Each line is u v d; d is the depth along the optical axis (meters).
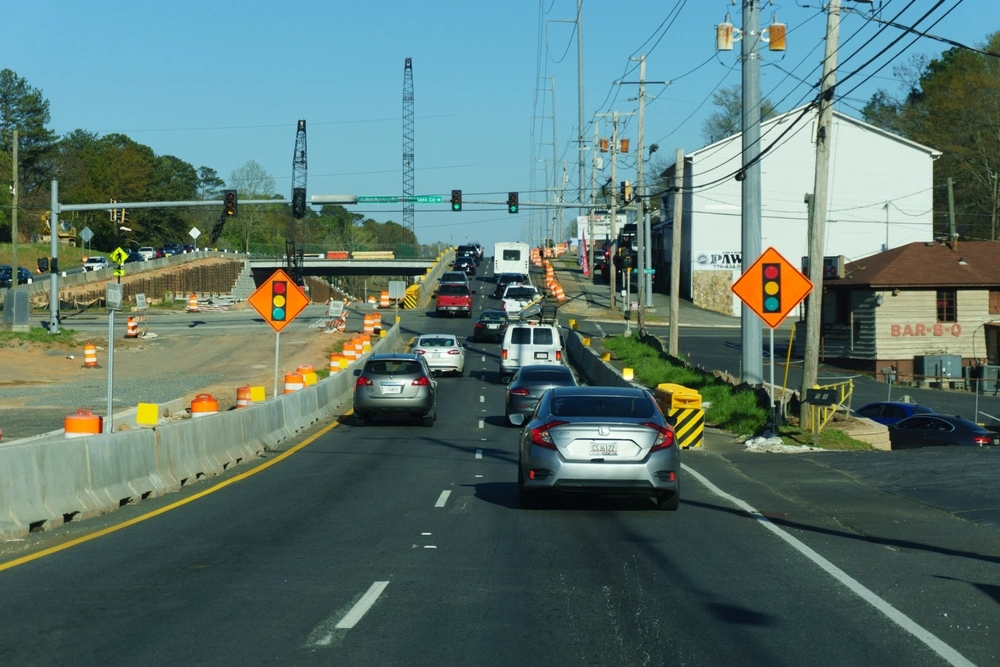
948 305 46.50
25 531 11.55
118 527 12.25
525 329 39.53
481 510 13.71
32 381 38.34
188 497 14.98
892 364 46.19
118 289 16.41
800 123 75.94
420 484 16.52
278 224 181.50
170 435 16.25
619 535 11.74
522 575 9.50
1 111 133.50
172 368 43.50
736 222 77.81
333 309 59.31
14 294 48.88
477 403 33.12
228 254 113.19
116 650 6.93
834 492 15.41
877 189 75.94
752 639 7.27
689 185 78.69
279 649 6.96
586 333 61.25
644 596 8.64
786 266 21.52
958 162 76.75
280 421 23.78
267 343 52.72
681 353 51.06
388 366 26.59
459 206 52.16
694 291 78.19
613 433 12.89
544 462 12.86
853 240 76.06
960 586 9.07
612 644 7.12
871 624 7.71
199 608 8.16
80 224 126.44
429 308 80.06
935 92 85.31
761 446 21.33
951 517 13.05
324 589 8.88
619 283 95.31
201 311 75.56
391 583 9.12
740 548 10.92
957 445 25.48
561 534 11.80
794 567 9.90
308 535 11.73
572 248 174.62
